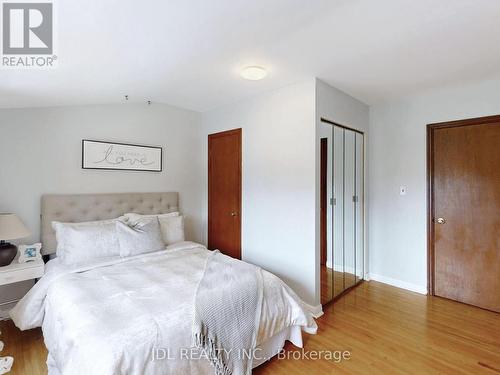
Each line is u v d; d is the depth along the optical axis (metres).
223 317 1.62
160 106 3.47
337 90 2.90
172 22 1.50
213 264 2.27
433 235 3.04
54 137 2.70
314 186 2.57
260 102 3.06
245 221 3.28
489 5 1.47
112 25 1.44
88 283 1.91
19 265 2.25
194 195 3.87
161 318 1.46
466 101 2.80
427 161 3.06
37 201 2.61
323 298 2.84
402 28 1.70
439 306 2.79
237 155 3.38
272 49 1.96
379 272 3.49
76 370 1.24
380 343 2.14
